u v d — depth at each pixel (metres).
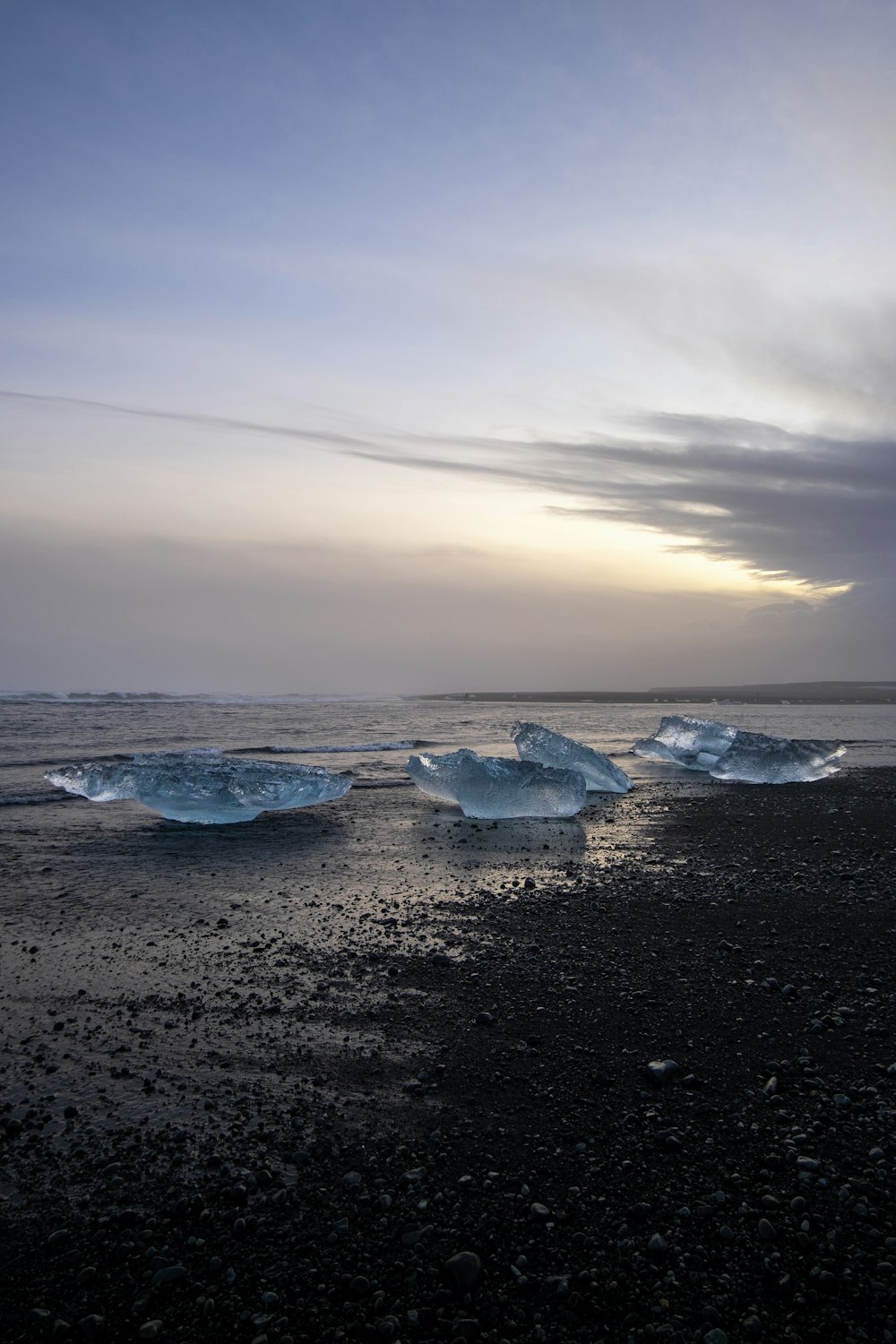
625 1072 3.51
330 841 8.10
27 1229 2.49
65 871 6.70
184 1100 3.23
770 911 5.82
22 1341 2.10
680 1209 2.62
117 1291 2.28
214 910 5.71
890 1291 2.29
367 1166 2.84
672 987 4.42
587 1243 2.48
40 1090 3.27
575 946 5.06
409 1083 3.39
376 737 19.94
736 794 11.59
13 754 14.92
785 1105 3.25
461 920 5.57
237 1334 2.14
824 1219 2.58
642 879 6.73
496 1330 2.17
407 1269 2.37
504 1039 3.80
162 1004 4.12
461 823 9.23
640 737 21.67
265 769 9.45
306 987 4.38
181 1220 2.55
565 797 9.49
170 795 8.75
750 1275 2.36
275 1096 3.28
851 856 7.64
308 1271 2.36
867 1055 3.66
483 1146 2.96
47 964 4.61
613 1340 2.14
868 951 5.02
